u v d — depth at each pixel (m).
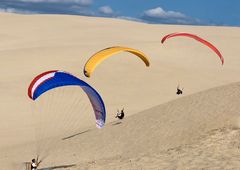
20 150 29.73
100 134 30.42
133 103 45.78
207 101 29.64
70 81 19.23
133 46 68.81
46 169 20.88
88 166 17.95
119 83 51.81
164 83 52.78
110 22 98.56
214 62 64.12
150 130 27.53
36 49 65.19
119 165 17.27
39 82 18.92
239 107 25.47
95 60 22.03
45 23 94.12
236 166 15.03
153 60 61.22
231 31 91.62
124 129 29.92
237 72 59.97
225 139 18.44
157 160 17.05
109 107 44.31
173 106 31.75
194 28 94.75
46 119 40.09
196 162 15.99
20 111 42.59
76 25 92.88
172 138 24.09
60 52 63.09
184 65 60.66
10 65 56.69
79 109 43.50
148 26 95.31
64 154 26.58
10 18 98.44
